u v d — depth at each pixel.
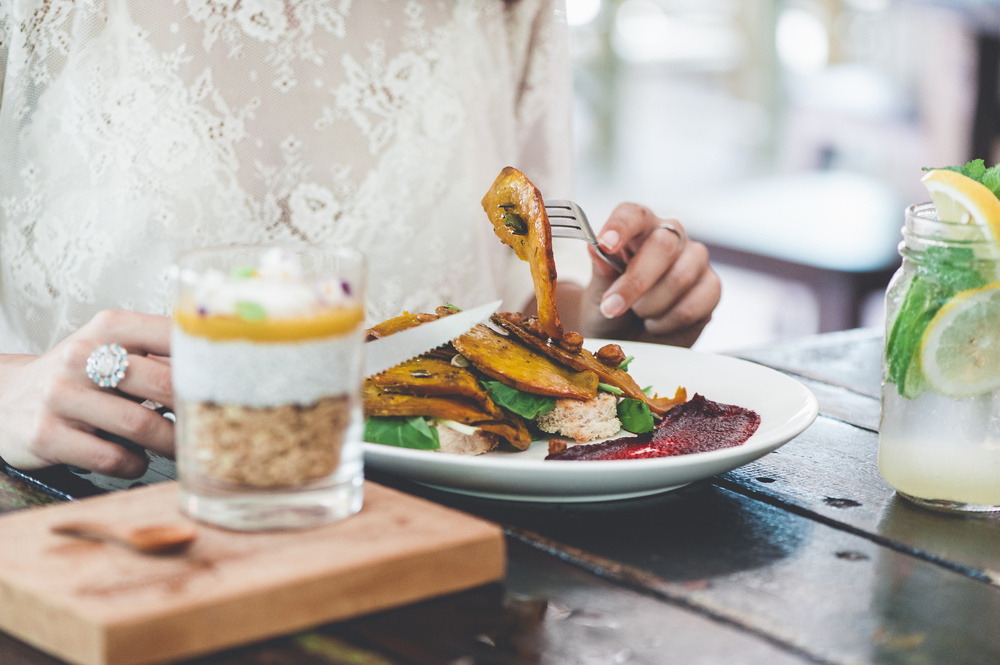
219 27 1.13
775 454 0.90
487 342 0.91
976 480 0.81
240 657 0.69
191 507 0.74
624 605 0.73
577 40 6.13
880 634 0.71
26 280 1.15
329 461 0.74
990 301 0.79
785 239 3.19
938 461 0.81
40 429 0.83
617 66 6.34
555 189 1.44
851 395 1.04
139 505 0.75
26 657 0.69
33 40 1.12
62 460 0.84
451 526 0.74
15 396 0.86
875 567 0.76
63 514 0.74
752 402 0.93
